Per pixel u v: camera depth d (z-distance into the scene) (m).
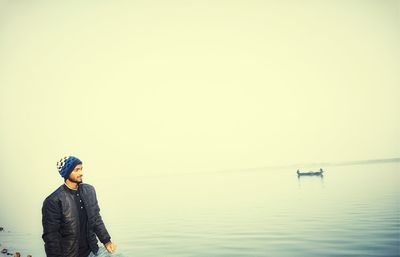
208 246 6.65
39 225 12.38
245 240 6.97
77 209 2.15
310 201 13.47
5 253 7.35
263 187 27.25
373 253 5.29
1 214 12.92
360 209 10.02
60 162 2.17
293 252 5.68
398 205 10.12
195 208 14.72
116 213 15.16
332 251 5.58
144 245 7.23
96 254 2.22
